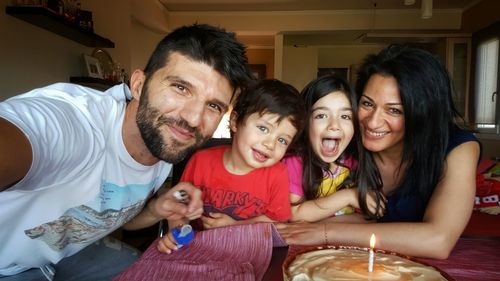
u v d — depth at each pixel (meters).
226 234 0.80
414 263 0.63
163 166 1.07
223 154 1.28
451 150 0.94
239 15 5.38
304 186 1.26
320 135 1.22
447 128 0.95
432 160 0.95
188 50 0.72
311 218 1.17
